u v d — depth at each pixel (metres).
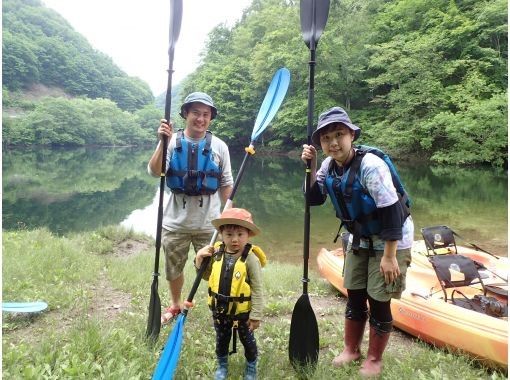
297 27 31.52
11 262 4.34
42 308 3.21
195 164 2.97
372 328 2.56
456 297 3.81
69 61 80.81
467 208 11.38
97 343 2.59
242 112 35.56
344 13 27.78
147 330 2.86
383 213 2.30
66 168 28.33
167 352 2.36
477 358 2.83
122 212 12.84
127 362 2.49
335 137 2.35
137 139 64.12
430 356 2.81
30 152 43.91
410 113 22.61
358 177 2.36
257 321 2.33
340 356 2.73
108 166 30.66
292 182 19.09
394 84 23.95
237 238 2.34
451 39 22.28
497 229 8.75
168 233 3.08
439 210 11.18
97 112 61.16
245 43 40.22
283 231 9.08
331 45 26.12
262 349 2.83
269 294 4.17
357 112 26.62
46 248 5.27
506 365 2.67
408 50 22.22
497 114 18.28
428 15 24.78
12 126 47.09
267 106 3.27
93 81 85.44
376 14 29.41
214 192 3.05
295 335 2.62
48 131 50.12
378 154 2.40
